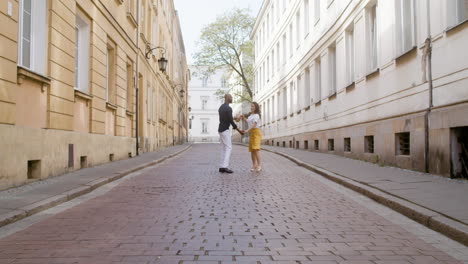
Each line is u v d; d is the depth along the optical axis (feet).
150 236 14.99
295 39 81.61
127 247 13.62
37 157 27.07
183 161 51.03
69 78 32.91
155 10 83.05
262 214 18.80
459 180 25.59
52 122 29.66
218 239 14.60
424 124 29.58
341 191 25.55
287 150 71.51
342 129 50.67
